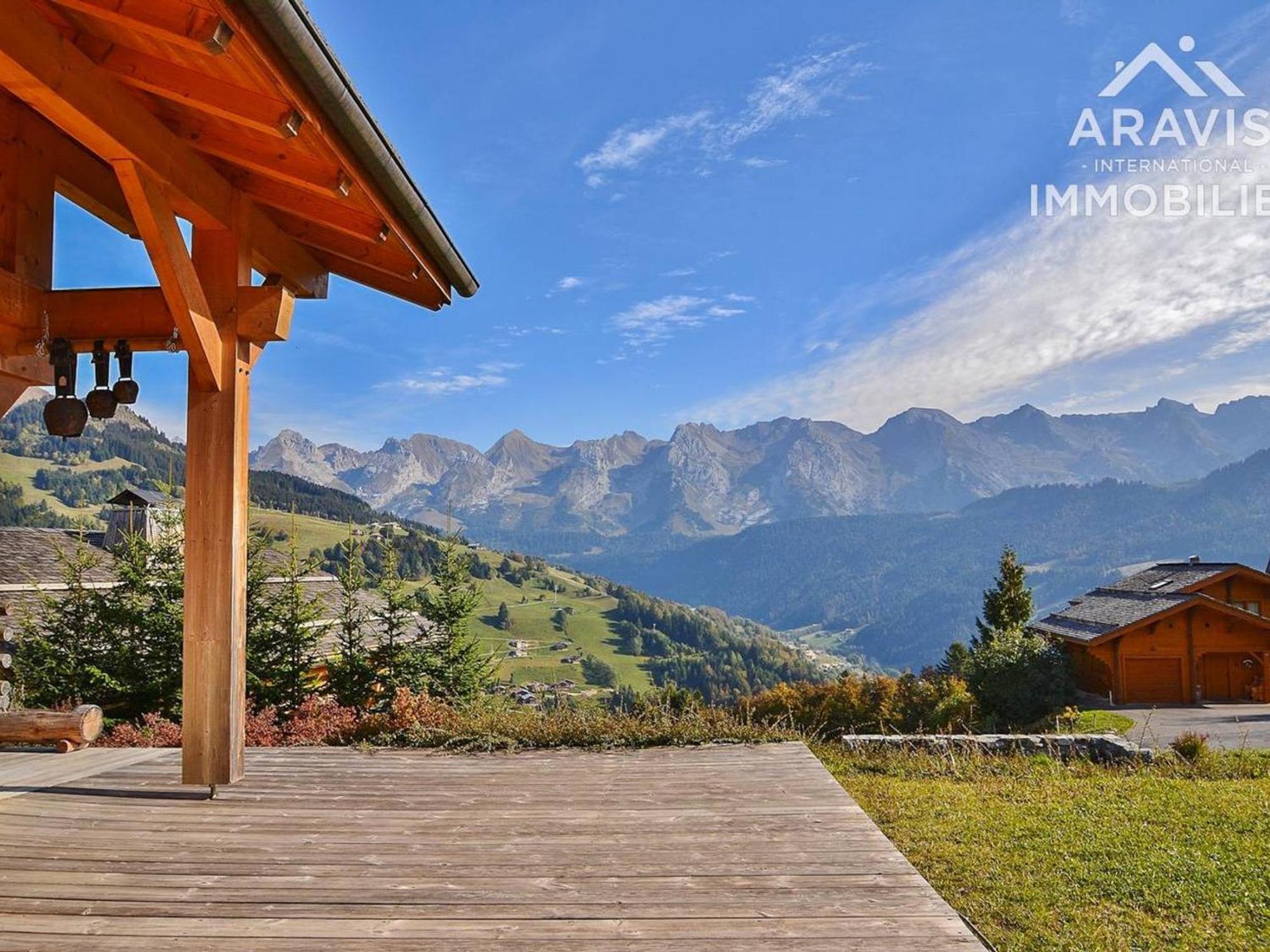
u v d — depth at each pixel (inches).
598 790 189.5
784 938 111.1
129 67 122.8
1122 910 163.3
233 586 175.6
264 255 188.4
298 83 112.3
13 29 104.6
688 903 122.7
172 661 436.1
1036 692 903.7
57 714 219.5
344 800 177.6
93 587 470.0
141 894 124.0
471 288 216.1
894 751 356.5
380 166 139.9
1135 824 226.1
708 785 193.9
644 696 299.1
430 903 122.0
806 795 184.9
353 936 110.5
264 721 299.7
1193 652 1087.6
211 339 163.9
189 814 164.1
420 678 506.0
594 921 116.3
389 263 206.7
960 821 232.5
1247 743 715.4
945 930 113.5
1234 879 179.9
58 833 151.6
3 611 228.5
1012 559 1168.8
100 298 164.7
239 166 166.1
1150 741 706.2
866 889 128.6
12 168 156.1
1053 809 246.1
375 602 535.5
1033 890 174.2
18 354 159.3
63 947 105.9
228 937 109.3
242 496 177.8
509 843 149.3
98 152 131.0
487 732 252.8
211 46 95.8
